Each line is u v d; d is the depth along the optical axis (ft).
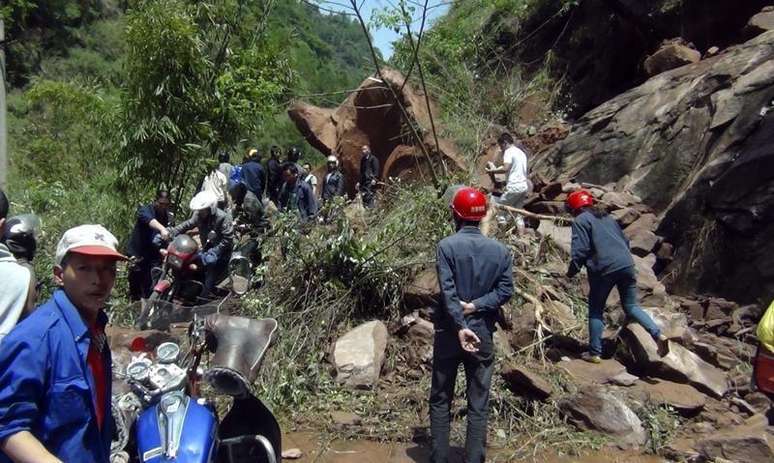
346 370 21.85
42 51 105.60
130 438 11.76
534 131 50.29
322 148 52.54
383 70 47.42
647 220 32.96
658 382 22.24
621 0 49.34
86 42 114.32
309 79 72.95
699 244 30.68
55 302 9.47
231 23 38.96
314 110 53.26
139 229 28.71
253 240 28.91
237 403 12.91
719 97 34.50
